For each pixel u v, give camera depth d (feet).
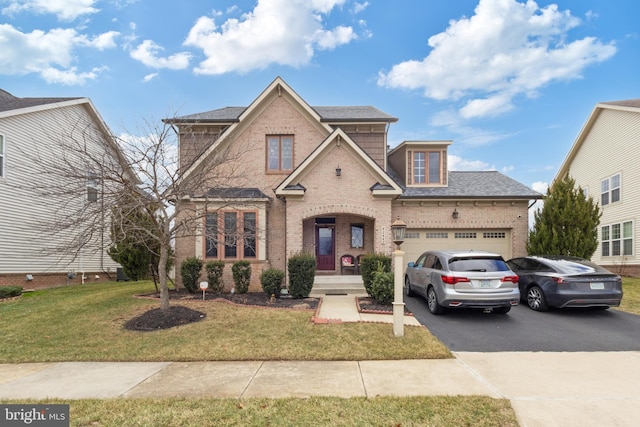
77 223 27.96
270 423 12.72
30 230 48.93
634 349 21.67
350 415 13.26
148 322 26.25
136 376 17.67
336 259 50.01
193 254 43.83
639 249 54.65
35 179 45.39
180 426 12.60
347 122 49.11
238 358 20.06
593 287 29.40
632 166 56.34
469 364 19.01
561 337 24.13
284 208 45.62
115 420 13.03
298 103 47.34
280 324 25.98
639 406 14.03
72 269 57.98
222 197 37.06
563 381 16.57
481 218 49.29
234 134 46.60
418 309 32.48
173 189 28.63
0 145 46.03
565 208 43.39
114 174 29.50
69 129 55.93
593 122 66.03
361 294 39.29
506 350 21.54
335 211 42.22
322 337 23.18
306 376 17.42
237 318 27.66
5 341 23.52
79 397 15.21
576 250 42.27
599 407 13.93
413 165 52.80
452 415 13.24
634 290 39.81
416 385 16.15
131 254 42.60
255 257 42.19
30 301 36.76
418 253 49.24
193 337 23.48
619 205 59.16
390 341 22.39
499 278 28.07
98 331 25.12
